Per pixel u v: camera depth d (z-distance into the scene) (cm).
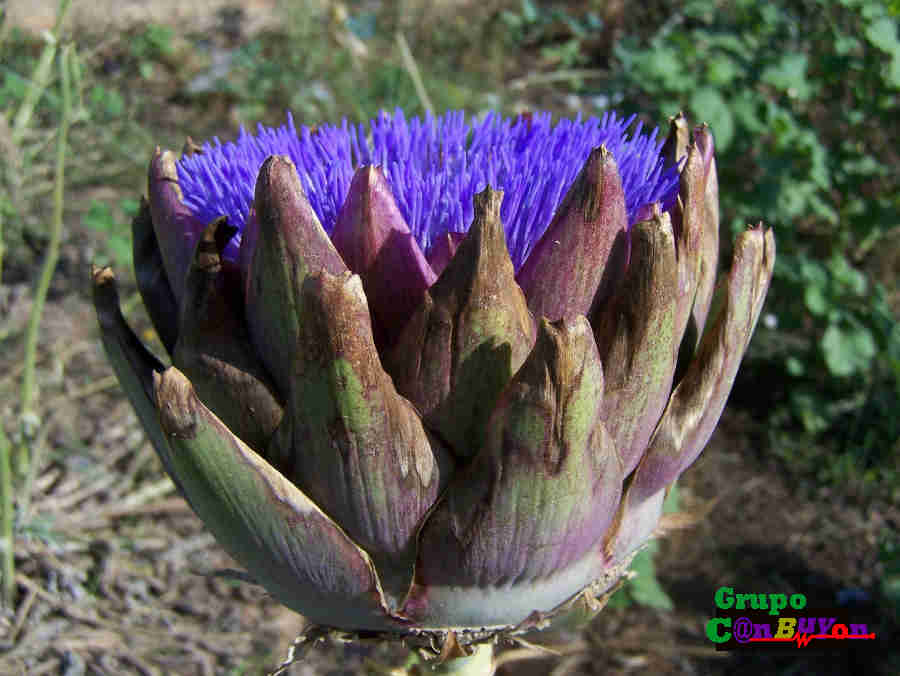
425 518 16
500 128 21
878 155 55
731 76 51
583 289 16
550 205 17
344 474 15
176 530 42
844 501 49
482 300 15
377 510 16
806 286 50
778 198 51
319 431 15
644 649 42
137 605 39
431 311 15
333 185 18
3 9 49
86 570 40
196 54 77
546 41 83
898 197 52
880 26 48
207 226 16
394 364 16
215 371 16
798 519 48
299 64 74
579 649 42
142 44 72
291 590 17
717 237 18
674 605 44
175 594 40
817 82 53
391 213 16
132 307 50
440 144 21
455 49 80
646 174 18
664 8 81
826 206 53
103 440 45
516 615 17
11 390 46
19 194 51
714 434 53
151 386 19
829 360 50
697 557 46
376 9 82
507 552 16
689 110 50
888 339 50
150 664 37
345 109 68
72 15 73
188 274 16
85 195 59
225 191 18
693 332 18
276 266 15
